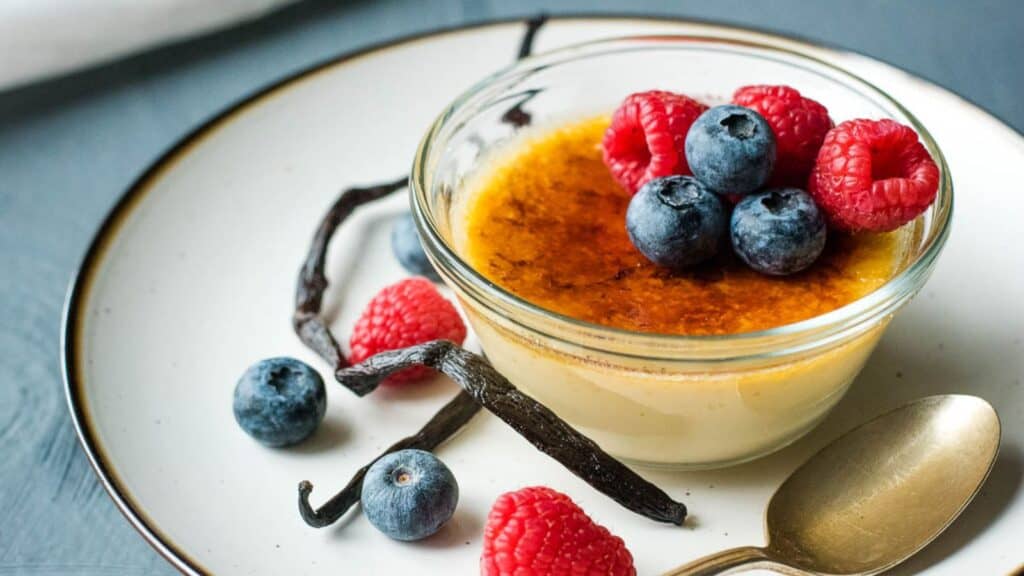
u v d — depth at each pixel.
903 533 0.34
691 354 0.34
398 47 0.47
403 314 0.39
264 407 0.37
